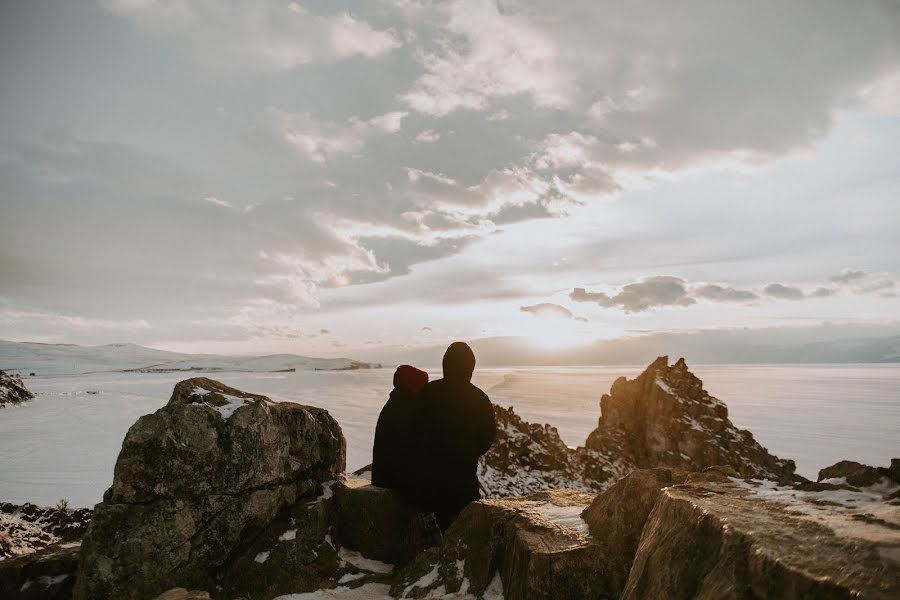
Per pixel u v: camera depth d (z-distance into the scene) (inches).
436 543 205.5
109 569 156.3
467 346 223.8
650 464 600.1
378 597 170.1
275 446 195.3
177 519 167.5
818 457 1768.0
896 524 83.0
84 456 1435.8
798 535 82.9
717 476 137.1
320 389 4945.9
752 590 75.7
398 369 241.9
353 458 1508.4
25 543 243.8
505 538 160.4
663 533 110.7
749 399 4037.9
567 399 3969.0
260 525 185.8
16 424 2149.4
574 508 177.6
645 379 689.0
